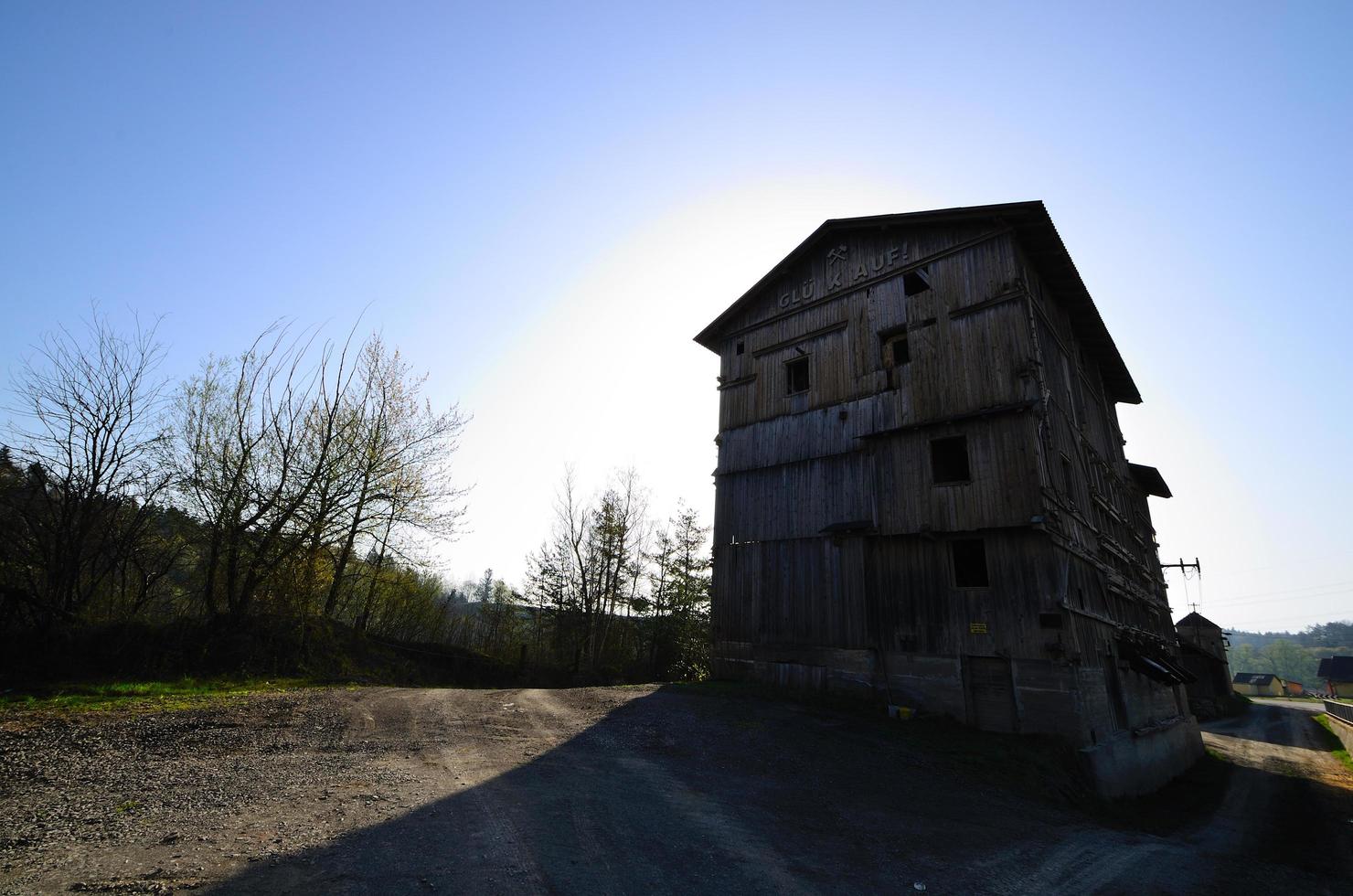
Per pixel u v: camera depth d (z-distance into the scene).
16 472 17.41
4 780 7.46
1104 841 9.73
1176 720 22.91
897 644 17.03
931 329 18.64
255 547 20.34
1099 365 26.56
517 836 6.50
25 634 15.37
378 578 27.69
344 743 10.16
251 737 10.26
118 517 19.27
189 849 5.67
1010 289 17.30
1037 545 15.27
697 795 8.84
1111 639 18.45
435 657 25.25
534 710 14.10
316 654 20.19
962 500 16.59
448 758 9.56
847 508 19.06
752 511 21.70
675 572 43.00
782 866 6.62
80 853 5.48
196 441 20.27
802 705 16.98
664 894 5.58
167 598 22.25
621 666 40.03
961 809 10.00
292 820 6.56
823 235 22.14
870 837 7.98
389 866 5.55
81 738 9.55
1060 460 17.78
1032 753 13.30
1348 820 15.74
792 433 21.36
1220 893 8.18
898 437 18.45
